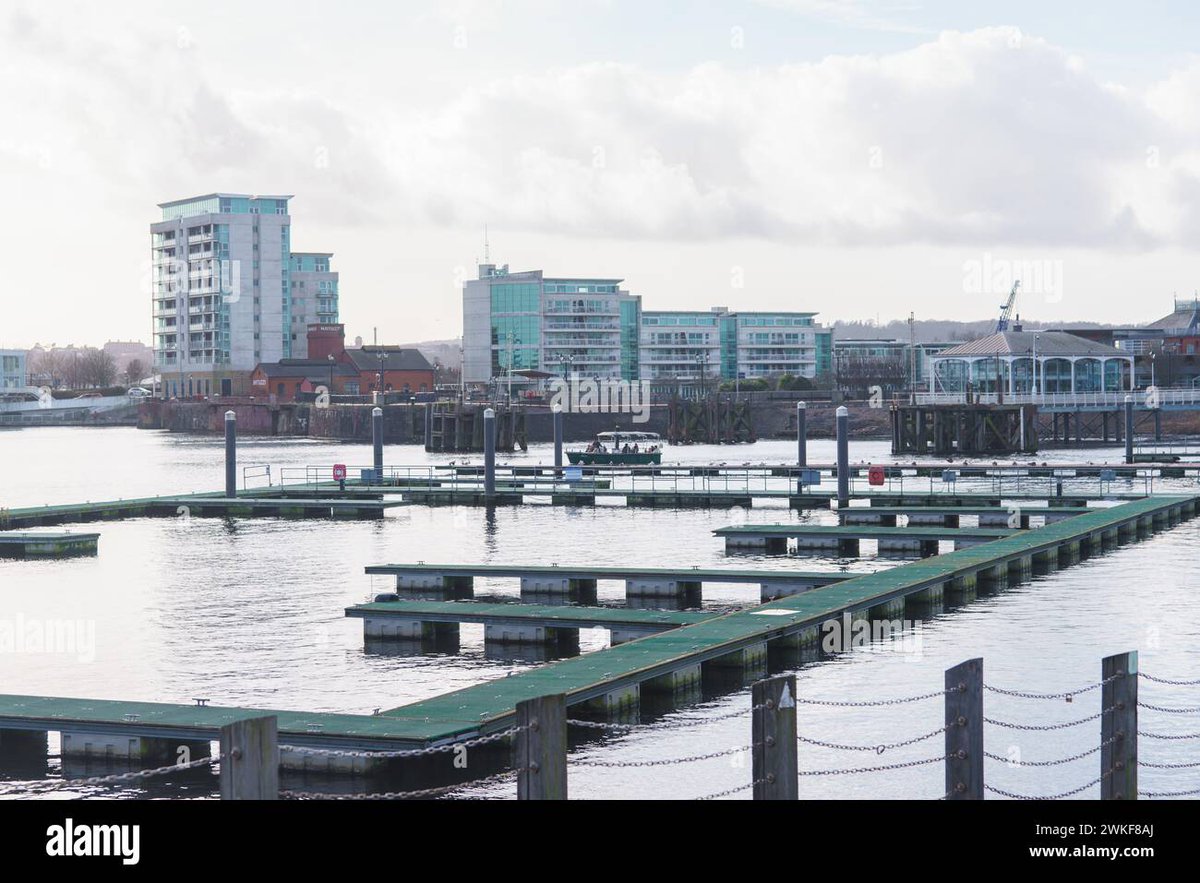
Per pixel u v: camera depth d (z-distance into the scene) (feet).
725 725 127.95
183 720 118.21
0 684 151.33
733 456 616.80
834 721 127.54
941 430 583.17
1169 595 201.46
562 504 375.25
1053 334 644.27
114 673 156.66
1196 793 101.30
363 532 309.22
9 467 599.16
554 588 214.07
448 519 337.72
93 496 445.37
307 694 144.97
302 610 200.75
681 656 140.46
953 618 183.01
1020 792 104.53
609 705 130.62
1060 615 184.65
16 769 116.57
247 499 358.64
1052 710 130.52
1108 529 267.59
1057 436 622.95
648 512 352.28
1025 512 305.12
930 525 313.94
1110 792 86.07
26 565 254.88
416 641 175.01
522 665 159.63
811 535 265.75
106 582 232.12
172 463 625.82
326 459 652.48
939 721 126.93
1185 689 139.13
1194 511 336.90
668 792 106.73
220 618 194.18
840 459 333.42
